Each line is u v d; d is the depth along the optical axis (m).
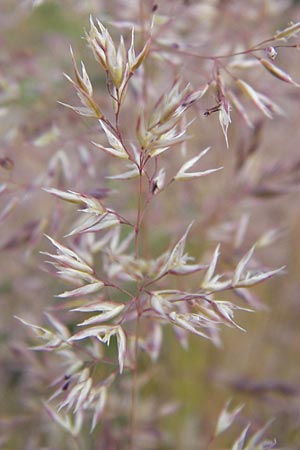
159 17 0.14
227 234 0.16
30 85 0.16
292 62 0.17
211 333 0.15
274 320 0.18
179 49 0.14
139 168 0.11
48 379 0.15
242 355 0.18
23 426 0.15
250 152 0.16
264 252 0.18
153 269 0.13
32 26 0.18
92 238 0.14
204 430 0.17
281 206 0.18
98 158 0.15
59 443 0.15
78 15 0.17
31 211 0.17
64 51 0.17
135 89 0.15
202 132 0.17
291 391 0.16
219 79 0.12
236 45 0.15
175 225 0.16
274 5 0.17
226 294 0.18
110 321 0.15
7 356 0.16
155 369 0.16
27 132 0.15
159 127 0.11
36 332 0.12
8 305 0.17
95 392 0.12
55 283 0.16
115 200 0.16
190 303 0.12
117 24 0.14
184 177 0.12
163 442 0.16
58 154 0.15
